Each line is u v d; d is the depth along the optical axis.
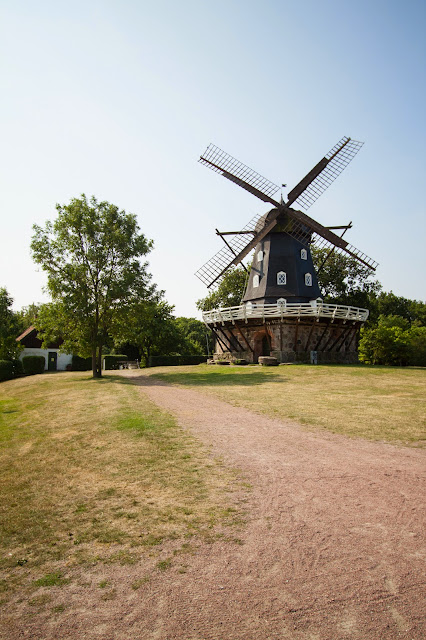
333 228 36.03
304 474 7.53
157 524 5.86
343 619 3.87
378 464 7.93
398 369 27.34
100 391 20.81
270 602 4.14
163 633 3.80
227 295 51.56
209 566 4.79
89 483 7.61
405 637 3.64
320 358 33.91
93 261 27.97
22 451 10.28
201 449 9.25
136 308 29.16
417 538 5.21
